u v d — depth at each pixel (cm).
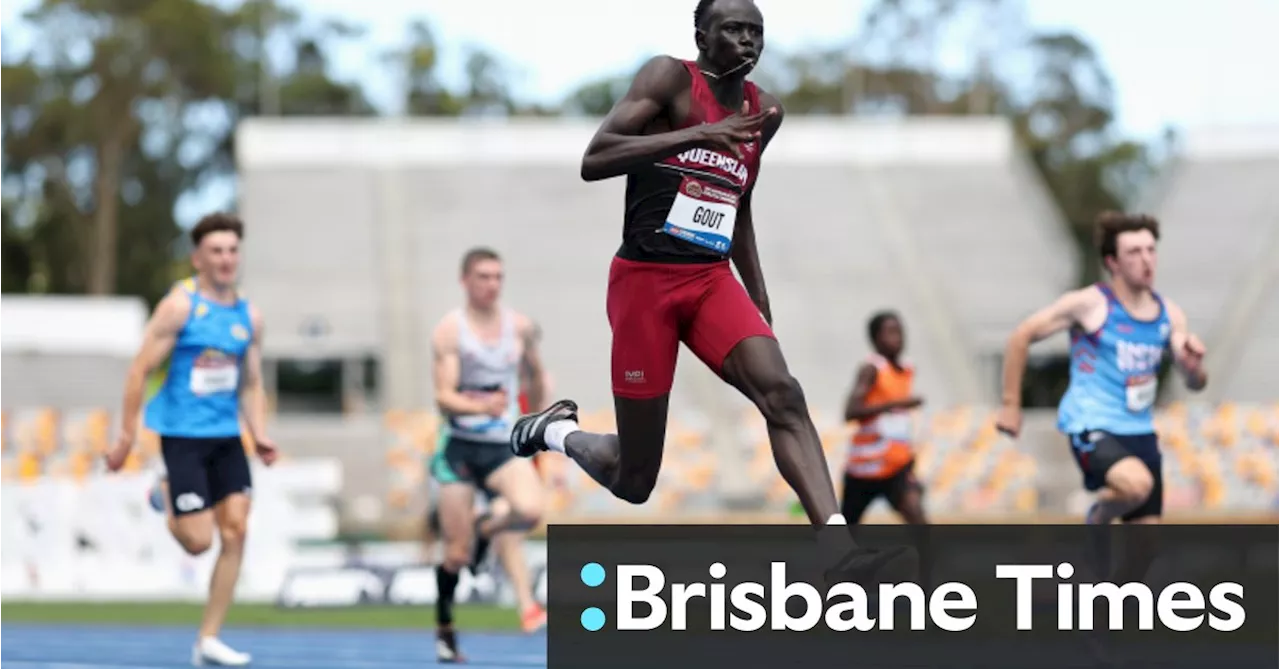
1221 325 3734
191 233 866
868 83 6594
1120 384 827
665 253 544
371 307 3547
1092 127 6300
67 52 5638
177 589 1501
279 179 4069
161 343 850
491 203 4000
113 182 5644
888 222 4006
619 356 559
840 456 2478
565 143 4197
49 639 1115
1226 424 2580
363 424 2967
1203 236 4053
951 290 3741
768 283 3712
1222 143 4306
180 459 853
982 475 2591
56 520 1521
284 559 1490
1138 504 815
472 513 925
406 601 1366
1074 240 6016
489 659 954
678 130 521
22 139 5619
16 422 2033
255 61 6278
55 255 5741
